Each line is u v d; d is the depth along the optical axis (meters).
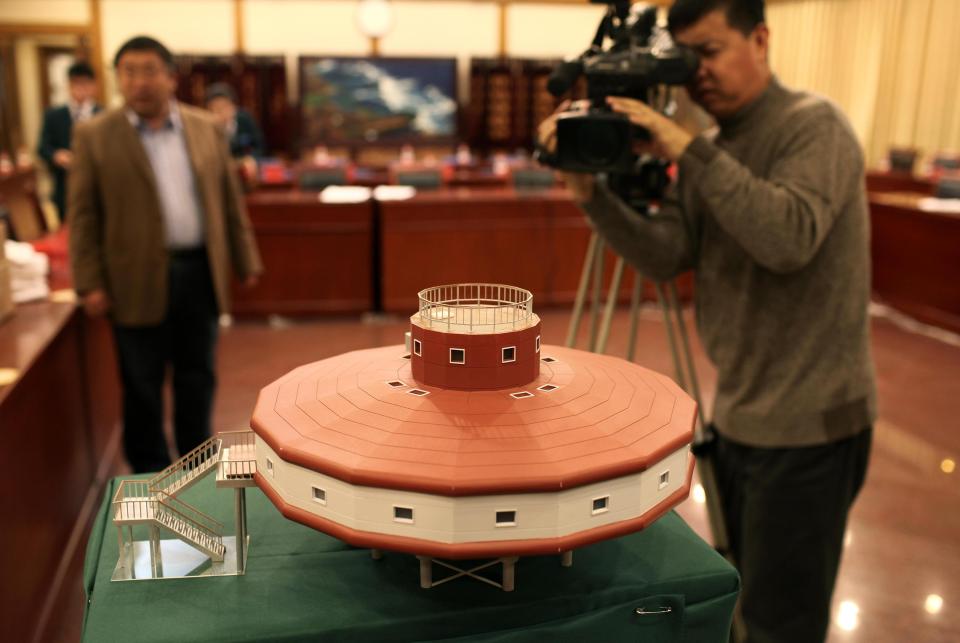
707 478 2.02
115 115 2.97
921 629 2.57
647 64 1.72
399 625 1.22
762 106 1.81
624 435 1.20
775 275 1.78
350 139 11.20
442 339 1.31
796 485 1.80
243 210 3.38
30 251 3.30
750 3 1.74
